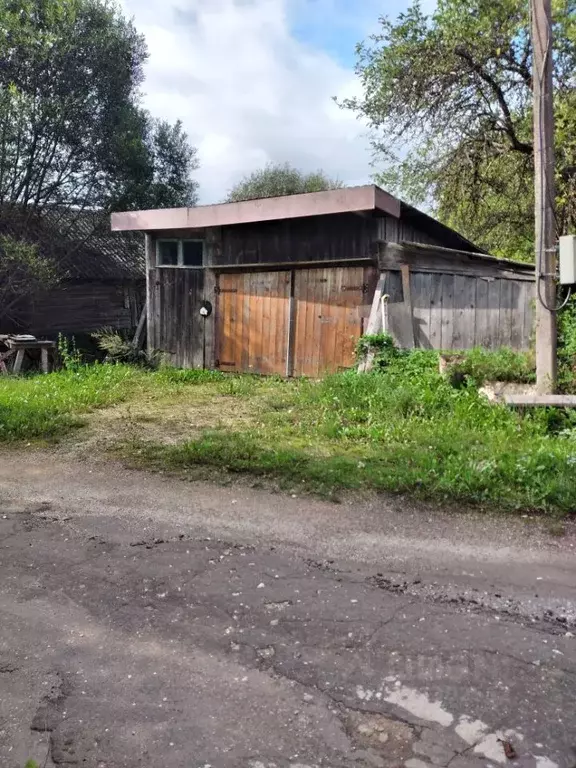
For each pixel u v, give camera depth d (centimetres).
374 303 933
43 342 1201
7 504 448
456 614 296
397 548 369
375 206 870
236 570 342
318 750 210
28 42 1499
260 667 256
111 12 1730
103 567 346
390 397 697
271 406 771
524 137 1347
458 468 474
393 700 235
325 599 310
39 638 278
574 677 248
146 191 1847
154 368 1155
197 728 221
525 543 375
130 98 1848
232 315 1108
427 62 1253
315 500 444
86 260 1809
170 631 283
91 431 647
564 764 203
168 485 480
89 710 230
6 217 1578
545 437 560
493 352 855
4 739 215
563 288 737
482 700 234
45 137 1590
